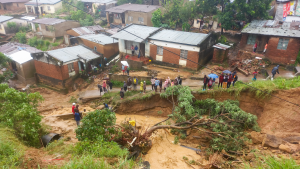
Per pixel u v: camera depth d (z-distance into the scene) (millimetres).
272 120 13516
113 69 26766
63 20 38625
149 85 21844
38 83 26578
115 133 11492
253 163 9891
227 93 16281
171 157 11938
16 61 25953
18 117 9891
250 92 15445
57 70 23828
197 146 13609
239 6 24453
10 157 6992
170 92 17047
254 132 12805
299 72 19281
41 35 39625
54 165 7246
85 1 45438
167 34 25594
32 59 26406
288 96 13367
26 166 6980
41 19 40469
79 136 10125
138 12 35656
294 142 11203
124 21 39125
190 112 15125
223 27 26203
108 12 40125
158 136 14594
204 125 14320
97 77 26375
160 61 25625
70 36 35562
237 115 13758
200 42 22266
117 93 20875
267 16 25188
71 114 17484
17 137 9586
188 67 23734
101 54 27750
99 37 31344
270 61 22422
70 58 24656
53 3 46438
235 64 22969
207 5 27609
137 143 11742
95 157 8125
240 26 30219
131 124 12812
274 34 21312
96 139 9883
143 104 18422
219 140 12547
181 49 23500
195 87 19359
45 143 10914
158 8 33125
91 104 20234
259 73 21172
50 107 20250
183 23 29266
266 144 11305
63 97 23078
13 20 43250
